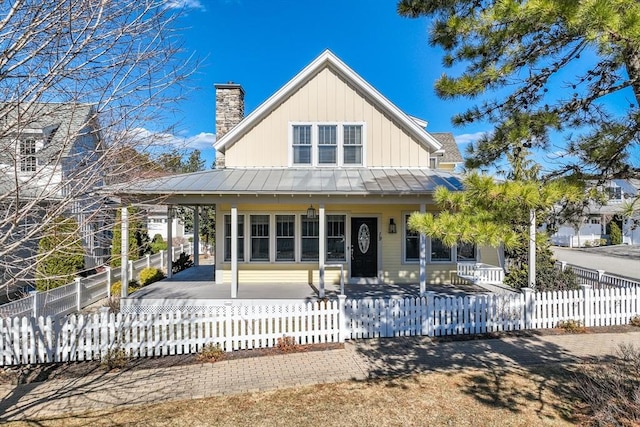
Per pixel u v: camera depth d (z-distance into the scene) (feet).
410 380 21.04
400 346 27.02
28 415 17.72
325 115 45.80
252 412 17.60
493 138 16.88
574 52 15.14
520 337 28.78
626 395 16.67
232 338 26.53
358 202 37.19
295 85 45.16
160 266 64.85
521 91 17.04
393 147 45.91
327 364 23.73
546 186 13.56
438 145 45.52
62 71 12.58
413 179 40.09
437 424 16.30
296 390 19.93
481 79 15.66
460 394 19.15
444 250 45.98
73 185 14.29
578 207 16.15
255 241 45.39
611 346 26.43
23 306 29.53
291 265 45.21
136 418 17.24
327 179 40.04
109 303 39.11
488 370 22.39
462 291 40.78
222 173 42.57
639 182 16.44
